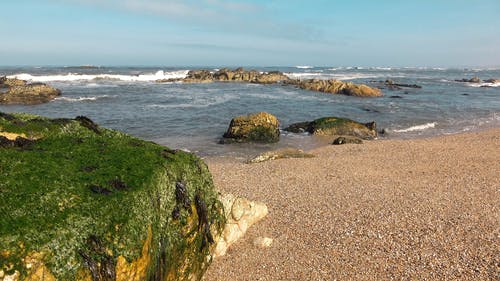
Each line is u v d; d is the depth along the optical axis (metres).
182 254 7.66
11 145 7.18
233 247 11.12
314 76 128.38
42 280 4.90
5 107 42.75
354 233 11.92
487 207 14.20
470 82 102.81
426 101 55.25
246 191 16.14
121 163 7.25
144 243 6.16
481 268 9.83
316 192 15.99
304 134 32.22
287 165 20.86
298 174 19.02
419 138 31.84
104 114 39.09
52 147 7.51
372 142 28.53
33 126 8.05
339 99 55.97
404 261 10.23
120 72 114.75
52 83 73.62
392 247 11.01
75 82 77.50
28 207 5.45
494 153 24.11
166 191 7.32
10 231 4.98
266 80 88.56
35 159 6.68
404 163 21.53
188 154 9.00
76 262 5.25
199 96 56.66
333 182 17.56
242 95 59.34
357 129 31.84
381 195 15.57
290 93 63.69
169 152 8.54
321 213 13.55
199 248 8.31
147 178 6.91
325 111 44.44
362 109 46.28
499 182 17.70
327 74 146.38
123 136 9.09
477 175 18.97
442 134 33.47
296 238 11.69
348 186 16.89
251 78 93.75
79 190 6.07
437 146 26.47
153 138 29.58
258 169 20.14
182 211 7.66
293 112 43.41
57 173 6.37
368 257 10.48
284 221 12.88
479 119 40.88
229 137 29.19
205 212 8.41
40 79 78.94
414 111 45.34
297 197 15.30
